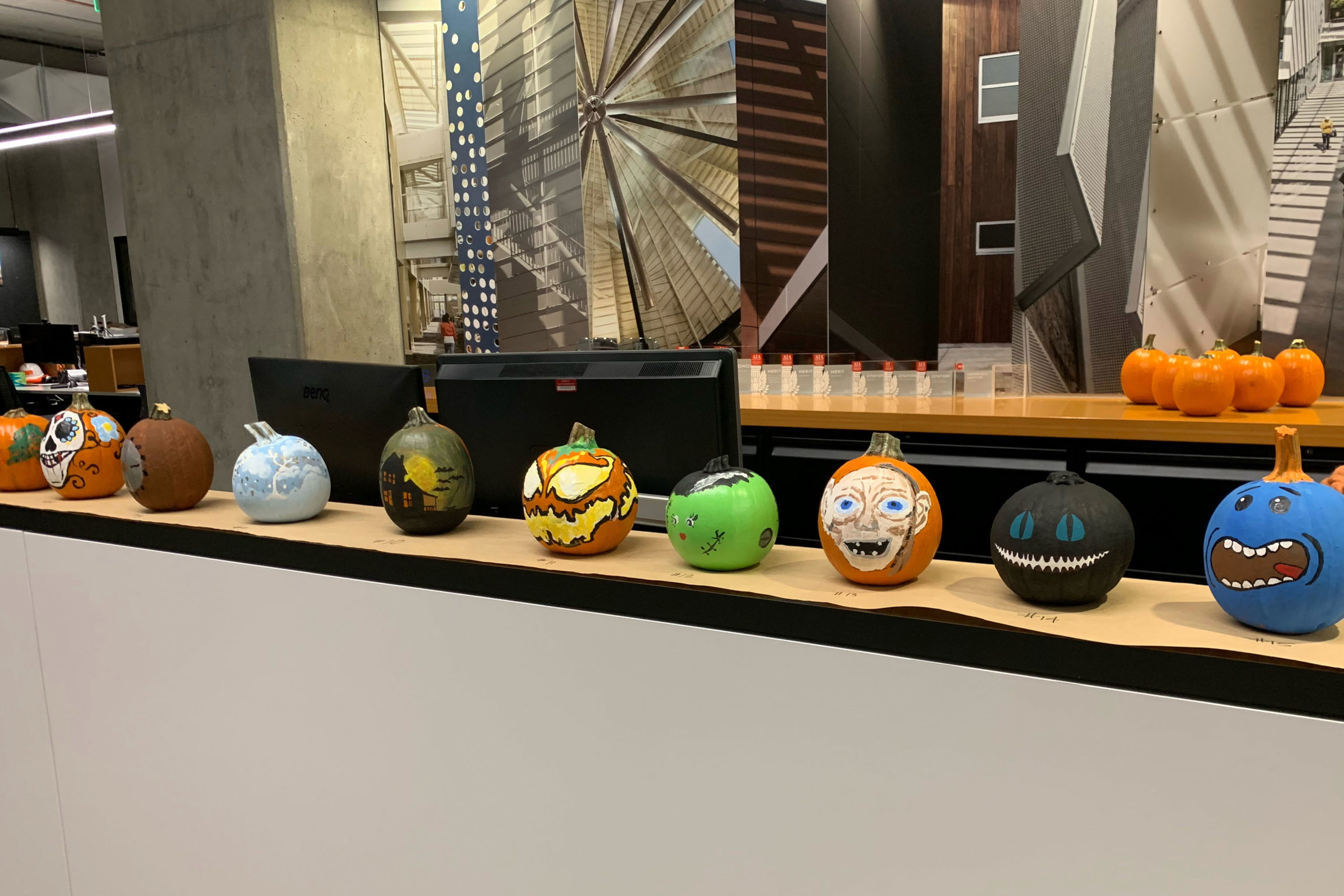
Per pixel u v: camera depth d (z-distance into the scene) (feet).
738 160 12.26
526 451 5.15
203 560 4.66
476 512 5.49
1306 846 2.58
